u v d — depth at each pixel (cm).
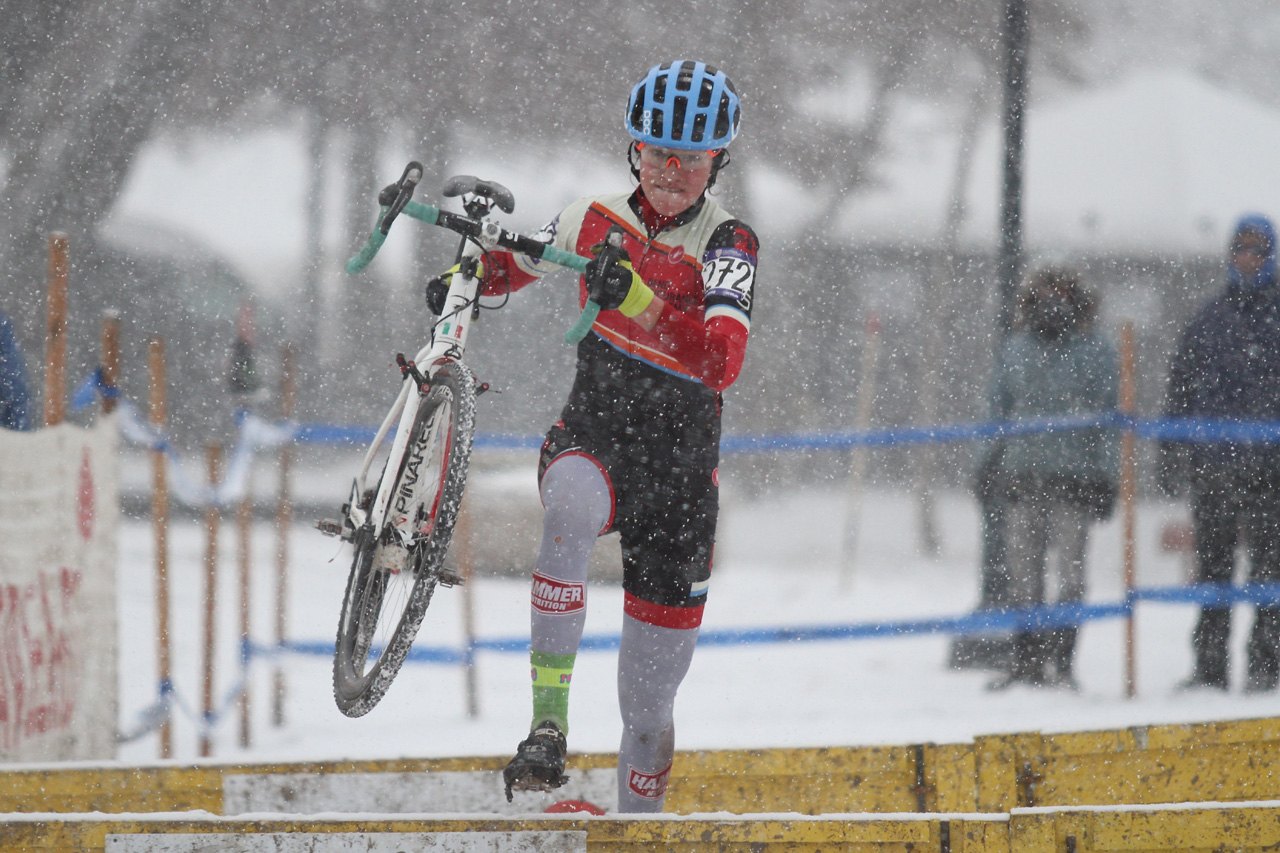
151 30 6644
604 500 1245
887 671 2903
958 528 5694
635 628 1314
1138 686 2662
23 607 2016
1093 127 6038
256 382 4606
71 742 2055
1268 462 2555
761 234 6838
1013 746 1452
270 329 6919
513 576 4231
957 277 6612
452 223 1141
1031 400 2717
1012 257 3647
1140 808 1030
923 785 1448
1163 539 4625
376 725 2402
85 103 6612
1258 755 1422
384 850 1052
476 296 1332
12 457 2025
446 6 6812
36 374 6450
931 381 6581
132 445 6400
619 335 1281
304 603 3512
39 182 6612
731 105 1229
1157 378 5812
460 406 1218
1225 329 2602
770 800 1461
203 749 2159
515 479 4347
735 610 3719
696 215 1278
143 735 2167
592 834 1064
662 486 1290
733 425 6794
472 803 1455
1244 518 2572
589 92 6888
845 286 6762
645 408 1284
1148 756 1439
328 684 2723
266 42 6794
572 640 1216
